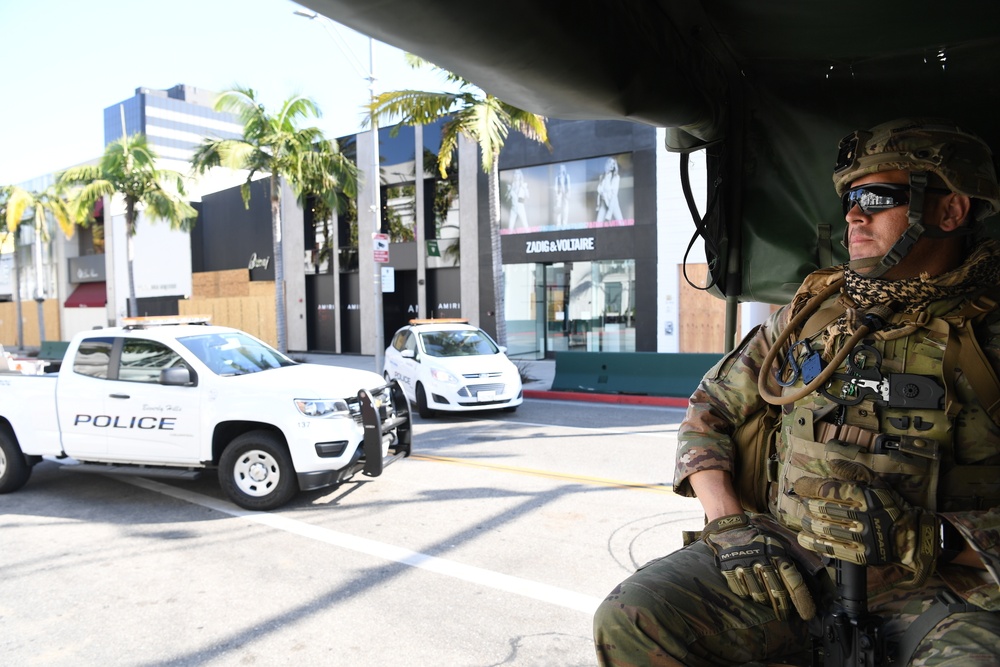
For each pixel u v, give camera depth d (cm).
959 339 154
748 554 163
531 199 1948
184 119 11719
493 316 2056
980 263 155
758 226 282
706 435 187
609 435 947
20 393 696
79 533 573
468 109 1409
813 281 186
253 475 625
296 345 2628
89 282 3553
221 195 2867
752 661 172
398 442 725
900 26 230
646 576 173
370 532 555
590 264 1870
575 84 169
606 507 607
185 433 642
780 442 179
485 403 1101
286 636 387
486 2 124
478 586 446
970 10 216
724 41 251
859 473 152
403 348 1227
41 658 369
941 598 151
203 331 709
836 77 265
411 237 2262
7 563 507
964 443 151
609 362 1362
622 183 1778
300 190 1969
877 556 144
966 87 247
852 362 161
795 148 275
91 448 671
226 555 513
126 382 669
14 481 703
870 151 163
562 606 416
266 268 2709
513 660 356
